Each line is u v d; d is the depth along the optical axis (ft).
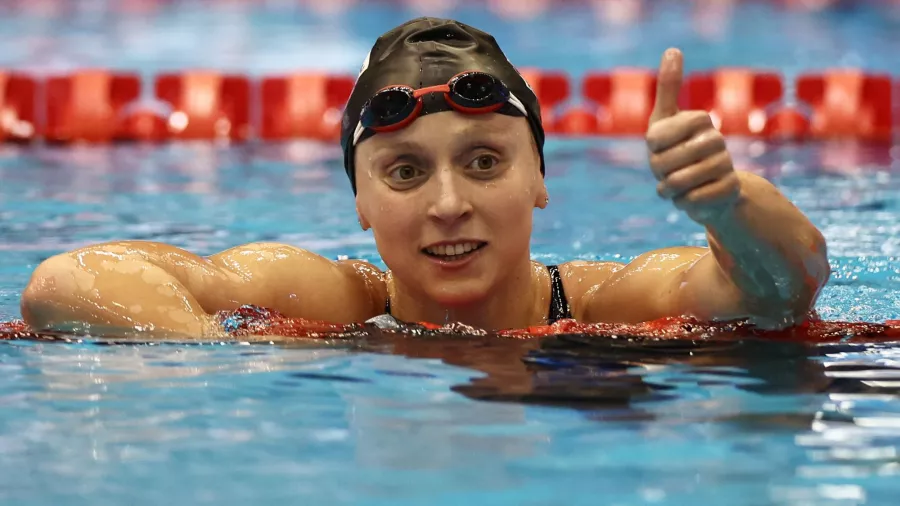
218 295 31.19
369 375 25.63
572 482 18.65
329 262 33.65
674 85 24.11
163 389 24.57
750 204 25.53
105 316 29.78
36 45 142.51
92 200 62.85
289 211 59.72
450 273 29.30
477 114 28.81
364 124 29.19
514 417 22.30
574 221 57.00
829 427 21.59
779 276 27.09
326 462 19.74
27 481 18.99
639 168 75.46
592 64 128.77
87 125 91.50
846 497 17.94
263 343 28.89
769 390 24.16
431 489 18.37
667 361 26.66
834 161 76.84
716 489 18.31
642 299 31.65
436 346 28.58
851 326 29.89
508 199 29.14
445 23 31.68
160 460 19.97
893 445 20.47
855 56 134.21
